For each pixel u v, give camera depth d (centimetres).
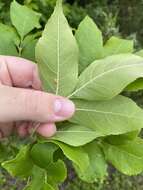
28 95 15
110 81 13
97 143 14
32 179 13
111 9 45
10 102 15
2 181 38
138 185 42
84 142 12
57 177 12
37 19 16
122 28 47
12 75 17
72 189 40
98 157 14
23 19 16
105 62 13
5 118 15
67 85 13
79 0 46
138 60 13
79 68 13
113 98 13
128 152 14
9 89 15
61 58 13
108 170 42
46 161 12
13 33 16
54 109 13
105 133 13
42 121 14
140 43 47
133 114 13
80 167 12
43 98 14
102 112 13
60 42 13
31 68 17
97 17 42
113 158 14
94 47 13
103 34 39
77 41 14
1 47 15
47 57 13
